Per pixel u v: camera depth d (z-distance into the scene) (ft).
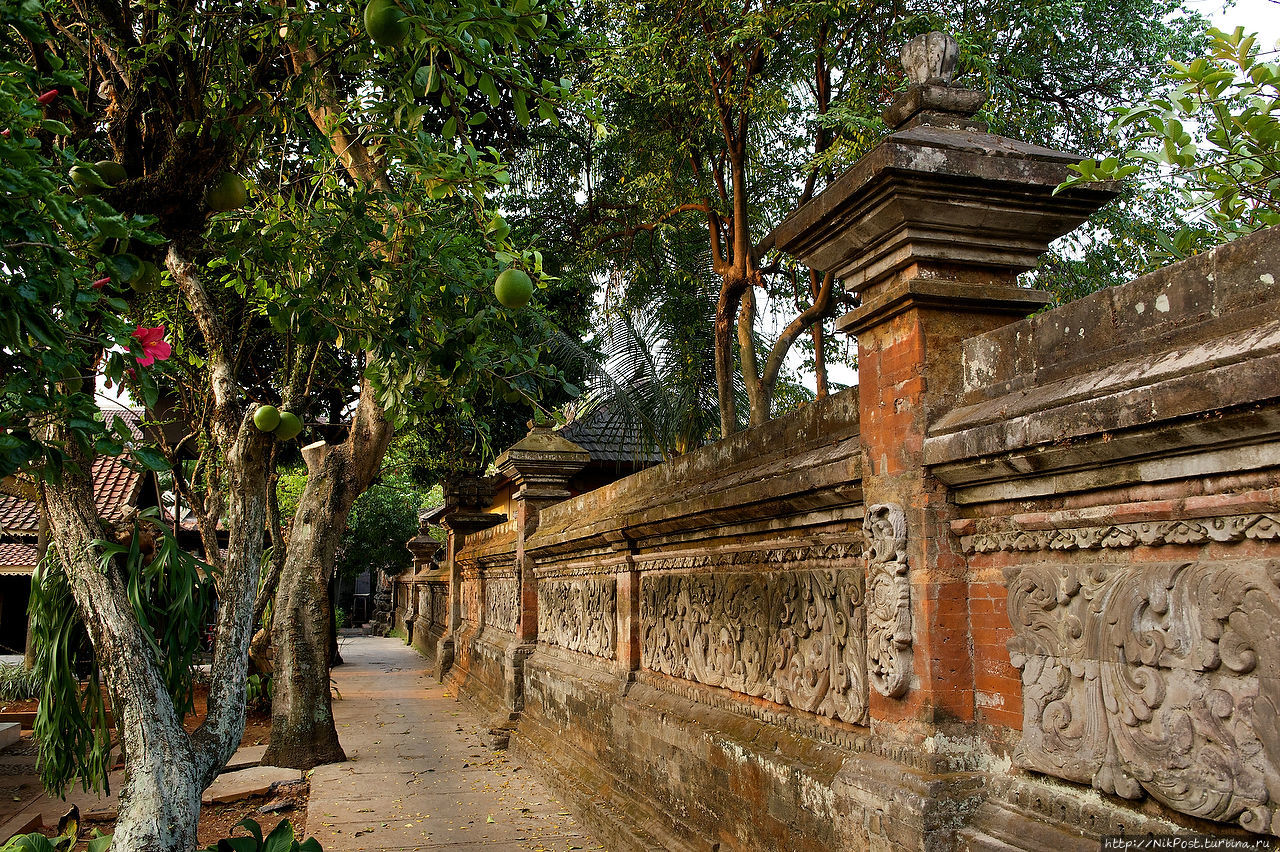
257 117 12.16
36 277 7.48
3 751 28.66
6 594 53.98
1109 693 8.04
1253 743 6.69
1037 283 27.07
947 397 10.43
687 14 26.96
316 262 12.78
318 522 29.22
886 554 10.56
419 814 21.54
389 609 112.06
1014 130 27.20
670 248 35.47
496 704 34.24
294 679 27.86
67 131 8.03
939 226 10.43
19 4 7.24
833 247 11.60
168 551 13.96
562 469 33.01
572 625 26.50
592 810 20.03
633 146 31.50
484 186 11.93
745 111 28.32
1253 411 6.42
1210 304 7.58
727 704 16.11
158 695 10.24
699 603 17.52
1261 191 9.90
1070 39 28.60
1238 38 9.16
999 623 9.62
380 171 13.98
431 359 12.60
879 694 10.85
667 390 29.55
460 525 51.01
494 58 10.68
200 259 22.15
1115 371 8.14
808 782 12.14
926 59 11.51
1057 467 8.45
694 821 16.21
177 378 24.75
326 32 11.39
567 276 34.50
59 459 8.23
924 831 9.29
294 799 24.16
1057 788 8.73
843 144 25.20
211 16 11.18
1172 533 7.52
